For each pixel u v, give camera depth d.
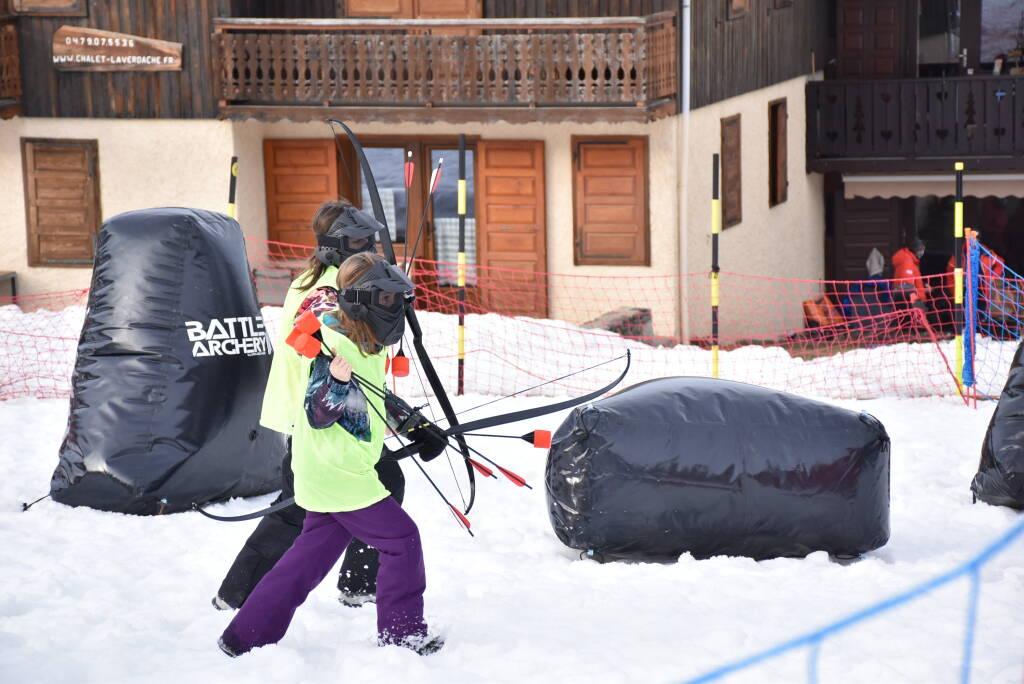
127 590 5.59
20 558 6.13
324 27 16.38
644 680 4.32
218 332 7.25
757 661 4.49
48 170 17.27
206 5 16.67
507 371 11.68
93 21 16.91
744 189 19.38
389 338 4.53
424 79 16.34
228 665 4.41
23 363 11.78
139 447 7.04
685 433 5.87
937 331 21.45
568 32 16.25
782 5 20.59
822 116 22.19
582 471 5.89
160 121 17.00
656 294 17.12
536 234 17.47
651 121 16.14
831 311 20.53
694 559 5.87
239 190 17.16
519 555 6.18
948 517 6.81
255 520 6.90
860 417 5.96
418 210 17.89
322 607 5.15
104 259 7.36
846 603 5.16
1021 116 21.20
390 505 4.55
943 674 4.34
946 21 23.59
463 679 4.31
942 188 21.75
